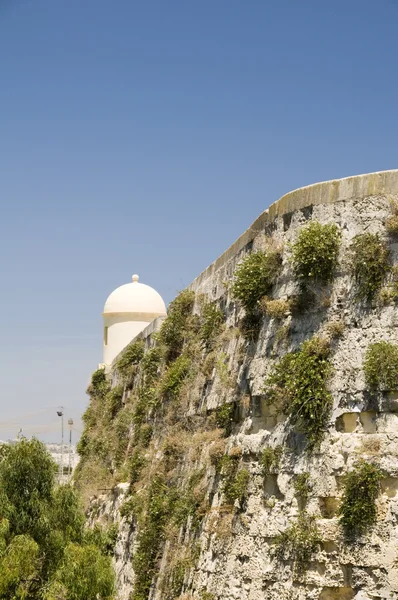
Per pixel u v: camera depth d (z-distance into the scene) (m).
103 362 50.28
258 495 17.50
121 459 35.56
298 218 18.06
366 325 16.22
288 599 15.82
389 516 15.05
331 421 16.09
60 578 20.84
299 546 15.83
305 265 17.09
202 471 21.48
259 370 18.56
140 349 37.31
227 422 20.12
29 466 22.48
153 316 50.06
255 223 20.48
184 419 25.03
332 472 15.76
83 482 40.03
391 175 16.66
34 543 20.78
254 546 17.06
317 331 16.86
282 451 16.98
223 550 18.30
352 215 16.88
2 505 21.80
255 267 19.03
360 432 15.81
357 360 16.11
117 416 38.53
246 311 19.47
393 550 14.83
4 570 20.23
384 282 16.30
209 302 24.92
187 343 27.08
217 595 18.06
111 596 21.34
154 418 30.28
